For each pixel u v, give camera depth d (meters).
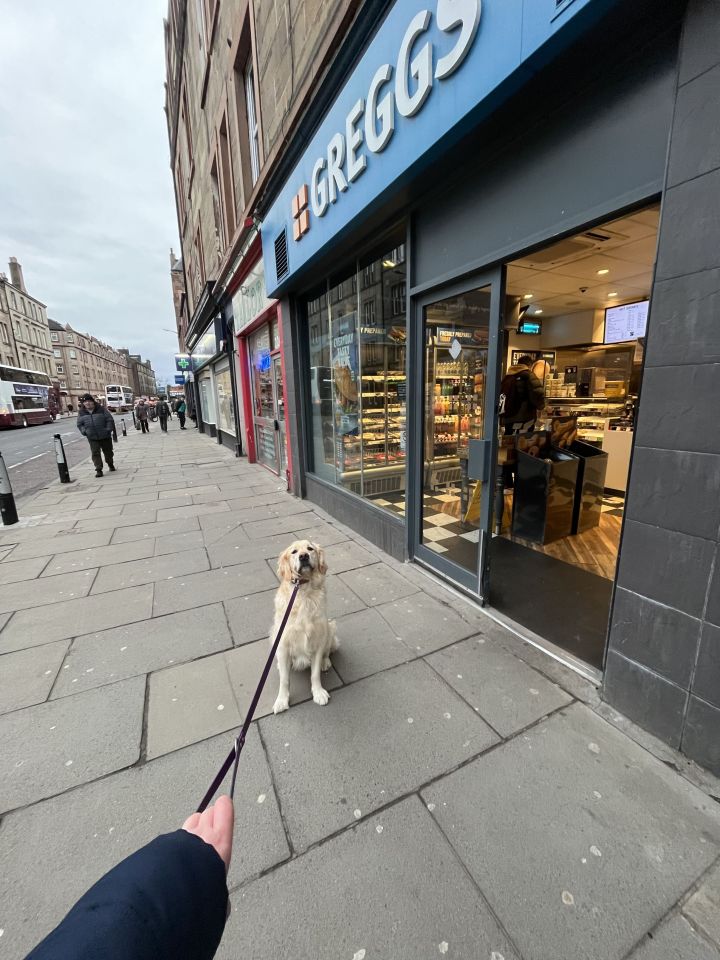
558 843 1.54
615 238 3.98
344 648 2.77
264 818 1.66
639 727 2.04
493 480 3.01
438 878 1.44
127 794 1.78
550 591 3.44
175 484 8.22
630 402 6.77
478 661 2.61
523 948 1.25
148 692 2.42
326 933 1.29
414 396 3.72
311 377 6.29
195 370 20.72
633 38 1.73
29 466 11.77
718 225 1.50
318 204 4.16
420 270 3.40
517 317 6.84
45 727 2.17
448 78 2.33
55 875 1.47
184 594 3.63
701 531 1.67
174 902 0.65
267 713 2.23
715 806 1.66
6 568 4.25
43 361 54.81
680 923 1.30
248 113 7.16
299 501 6.61
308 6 3.74
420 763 1.90
